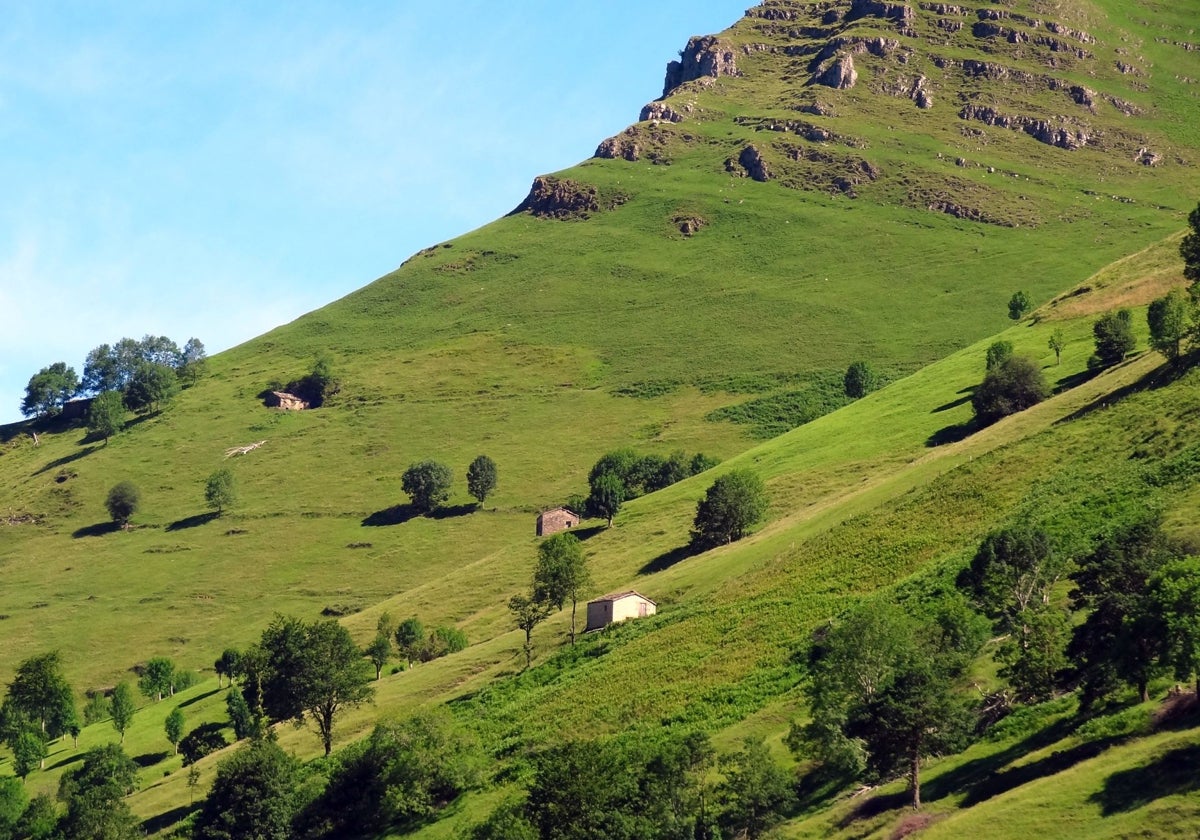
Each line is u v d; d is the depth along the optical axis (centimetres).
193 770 11669
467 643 14350
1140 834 5453
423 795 9444
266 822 9812
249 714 13438
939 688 7031
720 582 12725
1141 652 6588
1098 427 12294
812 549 12375
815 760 7825
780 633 10581
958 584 9531
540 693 11206
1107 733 6444
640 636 11838
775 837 6975
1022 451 12531
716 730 9044
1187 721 6209
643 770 7669
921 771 7125
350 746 11231
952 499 12081
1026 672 7350
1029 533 9069
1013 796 6106
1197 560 6781
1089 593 7650
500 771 9731
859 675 7544
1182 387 12206
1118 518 9856
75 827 11106
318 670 11831
